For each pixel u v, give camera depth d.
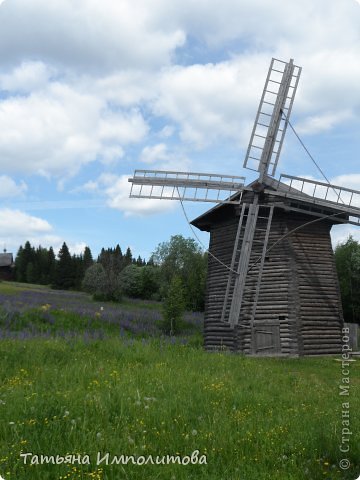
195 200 26.39
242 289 25.09
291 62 26.80
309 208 26.30
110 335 29.39
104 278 57.72
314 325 25.73
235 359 20.41
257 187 26.03
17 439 8.62
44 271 94.88
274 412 11.80
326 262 26.84
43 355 16.44
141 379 13.69
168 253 67.56
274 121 26.30
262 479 8.05
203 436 9.44
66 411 9.70
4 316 30.66
